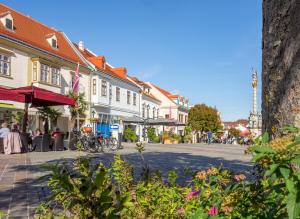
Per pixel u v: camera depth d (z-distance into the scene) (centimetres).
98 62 4025
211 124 6794
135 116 4731
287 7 304
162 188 375
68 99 1817
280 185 175
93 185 187
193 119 6812
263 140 192
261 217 210
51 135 1914
